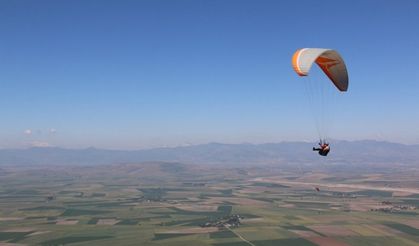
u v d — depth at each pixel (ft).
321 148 105.81
